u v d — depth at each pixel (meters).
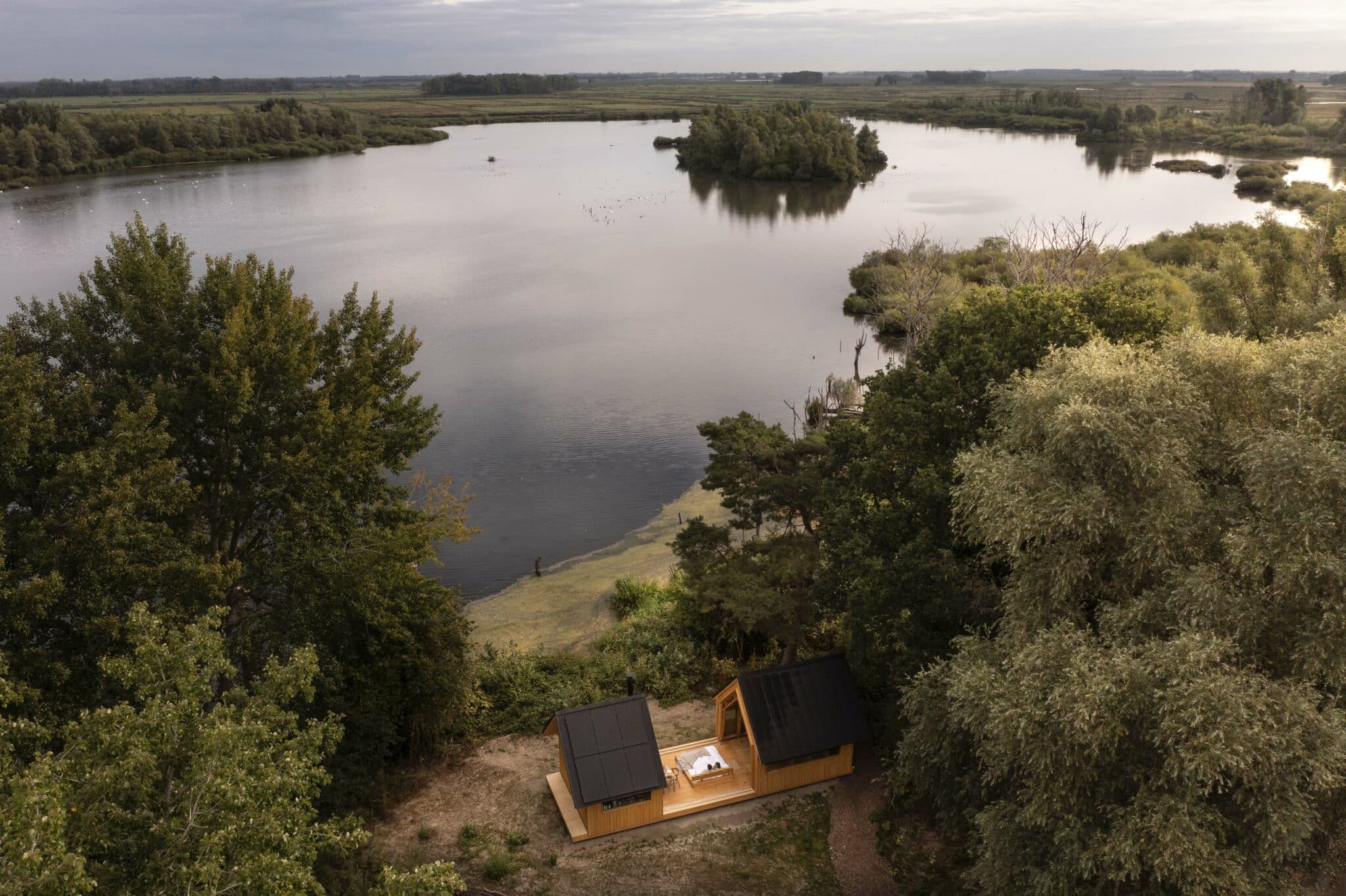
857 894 23.47
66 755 14.03
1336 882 21.28
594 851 24.95
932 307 68.25
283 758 16.00
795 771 27.11
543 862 24.55
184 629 17.03
